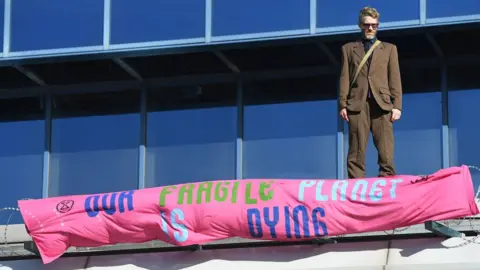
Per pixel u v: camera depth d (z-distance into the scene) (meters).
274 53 17.23
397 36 16.67
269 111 17.56
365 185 14.29
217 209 14.55
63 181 17.94
